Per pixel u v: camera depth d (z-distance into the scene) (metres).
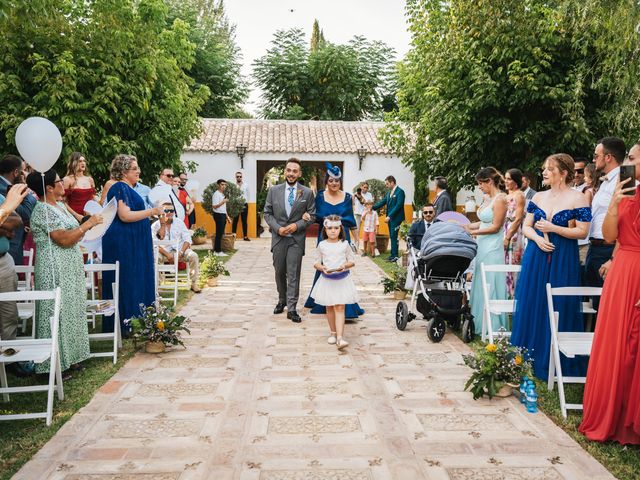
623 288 3.72
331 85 30.38
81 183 7.54
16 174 5.72
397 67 16.53
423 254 6.46
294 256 7.20
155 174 11.89
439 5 12.98
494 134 12.00
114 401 4.46
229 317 7.39
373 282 10.38
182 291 9.27
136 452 3.60
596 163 5.25
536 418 4.20
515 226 6.52
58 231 4.84
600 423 3.82
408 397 4.61
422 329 6.87
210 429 3.95
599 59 10.61
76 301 5.05
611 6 8.29
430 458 3.56
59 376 4.44
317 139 20.47
